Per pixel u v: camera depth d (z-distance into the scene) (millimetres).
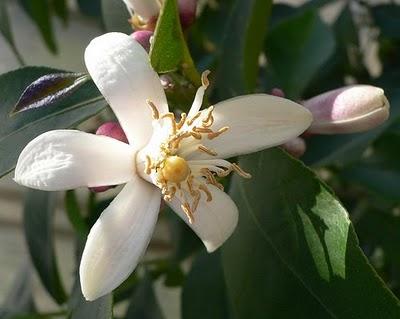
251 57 166
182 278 226
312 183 117
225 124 113
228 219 118
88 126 199
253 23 160
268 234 124
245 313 125
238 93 150
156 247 295
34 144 103
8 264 293
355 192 230
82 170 106
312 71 200
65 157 105
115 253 106
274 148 122
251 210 127
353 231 111
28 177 102
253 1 158
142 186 112
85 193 255
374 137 176
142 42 125
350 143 179
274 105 112
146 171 110
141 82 111
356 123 125
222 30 228
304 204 118
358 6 269
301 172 118
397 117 193
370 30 265
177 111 138
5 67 296
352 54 258
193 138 113
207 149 112
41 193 181
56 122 126
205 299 173
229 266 129
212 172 116
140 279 200
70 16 294
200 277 176
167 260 215
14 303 222
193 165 113
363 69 257
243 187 129
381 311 108
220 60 158
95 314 119
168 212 220
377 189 205
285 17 217
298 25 203
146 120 112
